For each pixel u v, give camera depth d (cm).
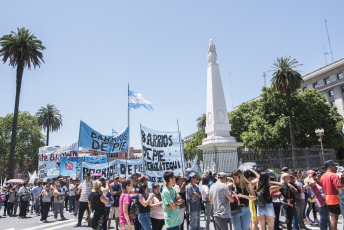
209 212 786
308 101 3562
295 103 3556
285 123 3322
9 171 2538
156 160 1219
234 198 604
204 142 1672
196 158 1591
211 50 1775
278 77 3120
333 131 3488
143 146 1206
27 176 6334
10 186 1620
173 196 559
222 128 1633
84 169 1455
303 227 819
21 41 2819
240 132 4134
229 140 1572
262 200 581
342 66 4994
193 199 680
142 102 2058
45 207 1203
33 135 5178
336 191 623
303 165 2092
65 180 1756
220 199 554
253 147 3550
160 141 1251
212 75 1723
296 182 833
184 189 786
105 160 1944
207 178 749
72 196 1555
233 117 4238
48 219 1308
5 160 5300
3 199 1514
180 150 1269
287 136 3394
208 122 1709
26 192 1413
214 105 1669
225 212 545
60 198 1245
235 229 605
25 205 1396
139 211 584
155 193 646
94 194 662
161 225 629
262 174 596
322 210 673
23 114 5225
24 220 1298
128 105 1994
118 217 832
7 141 5022
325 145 3641
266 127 3450
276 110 3588
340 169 1057
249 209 627
